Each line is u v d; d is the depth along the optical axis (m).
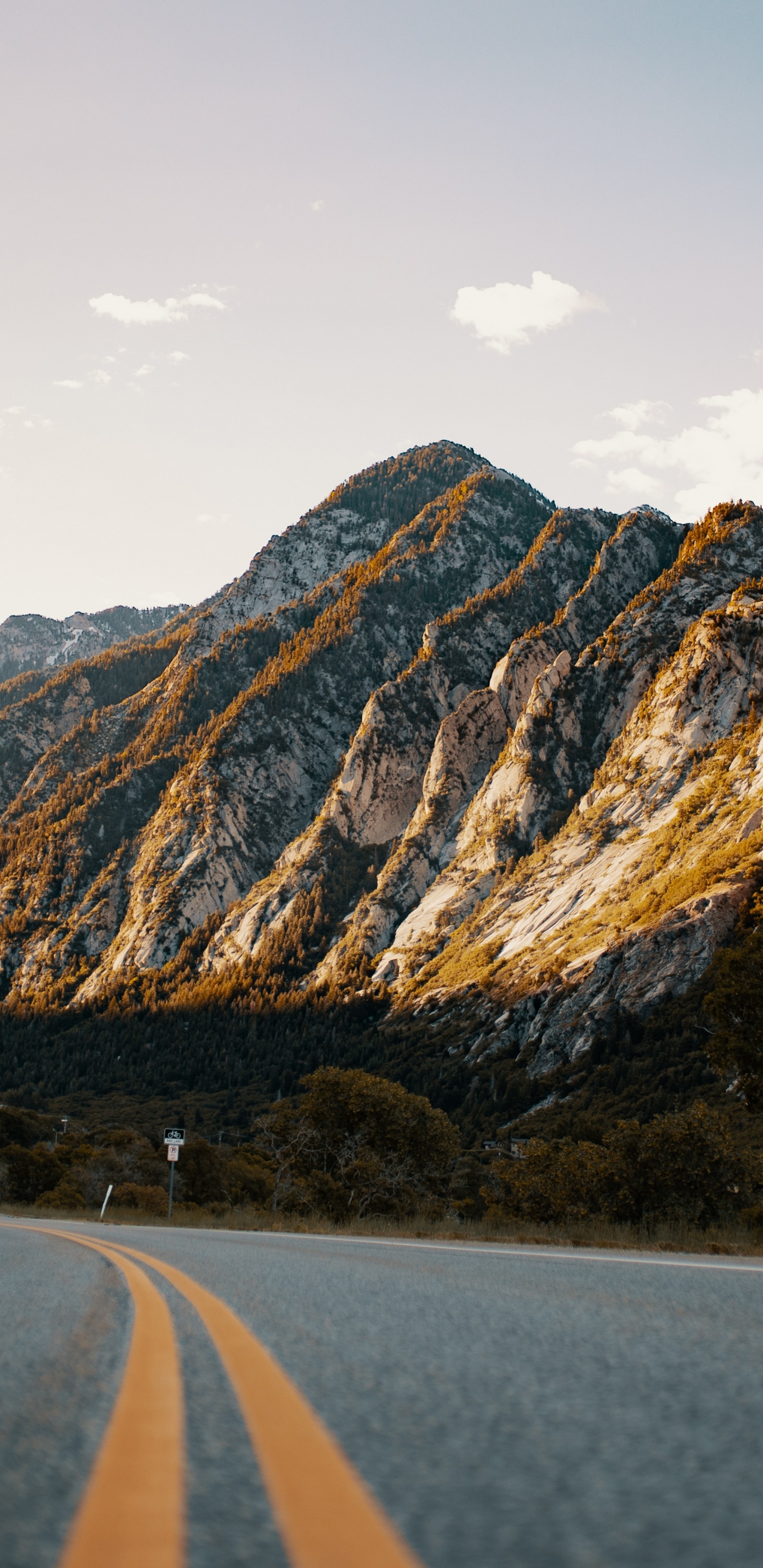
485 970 189.62
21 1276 10.27
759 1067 36.09
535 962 179.12
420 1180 50.53
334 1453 2.91
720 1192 31.23
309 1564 1.87
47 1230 24.86
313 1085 52.16
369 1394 3.95
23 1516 2.21
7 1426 3.25
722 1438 3.21
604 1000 150.88
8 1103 194.38
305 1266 12.10
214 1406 3.63
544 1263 13.01
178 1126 175.25
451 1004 186.25
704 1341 5.61
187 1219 37.00
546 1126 125.00
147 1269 11.31
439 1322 6.46
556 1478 2.68
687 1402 3.82
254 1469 2.71
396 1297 8.21
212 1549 1.96
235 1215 39.53
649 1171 31.64
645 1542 2.10
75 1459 2.82
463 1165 67.06
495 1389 4.11
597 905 183.62
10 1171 58.94
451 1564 1.90
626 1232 24.33
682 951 147.75
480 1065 159.12
